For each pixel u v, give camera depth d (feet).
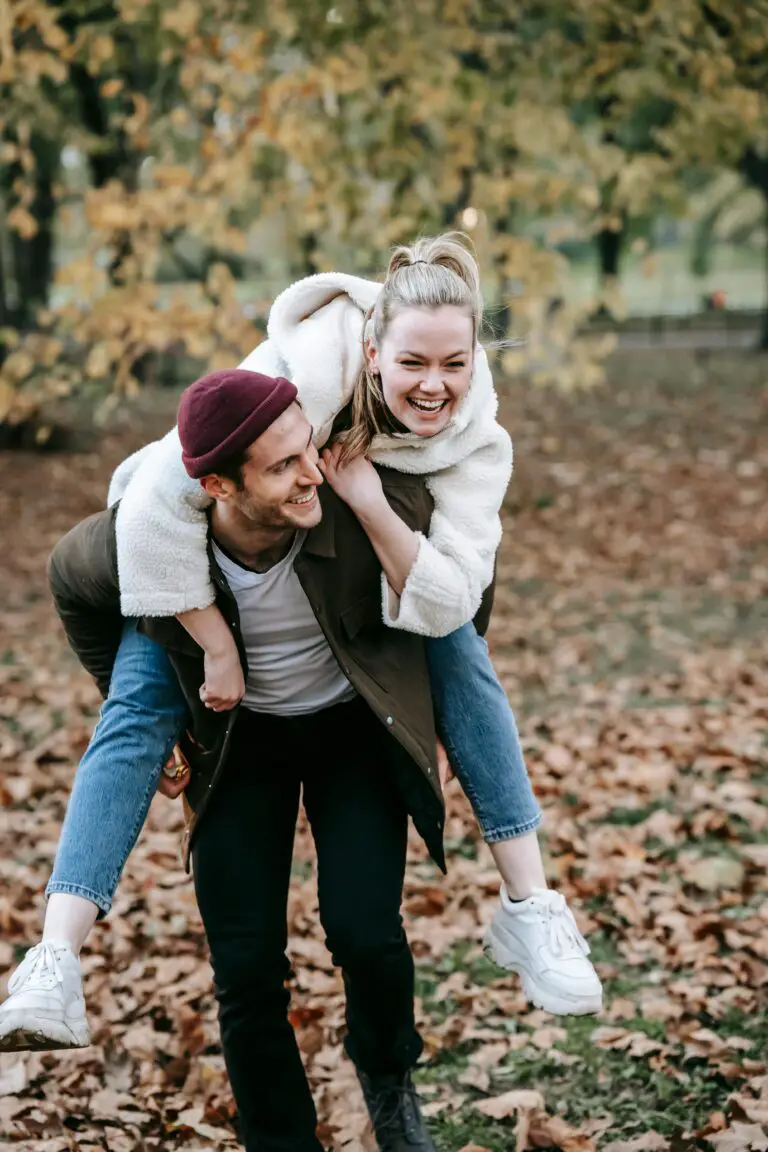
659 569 33.27
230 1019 8.16
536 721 21.62
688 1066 11.34
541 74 26.99
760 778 18.70
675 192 25.34
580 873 15.53
